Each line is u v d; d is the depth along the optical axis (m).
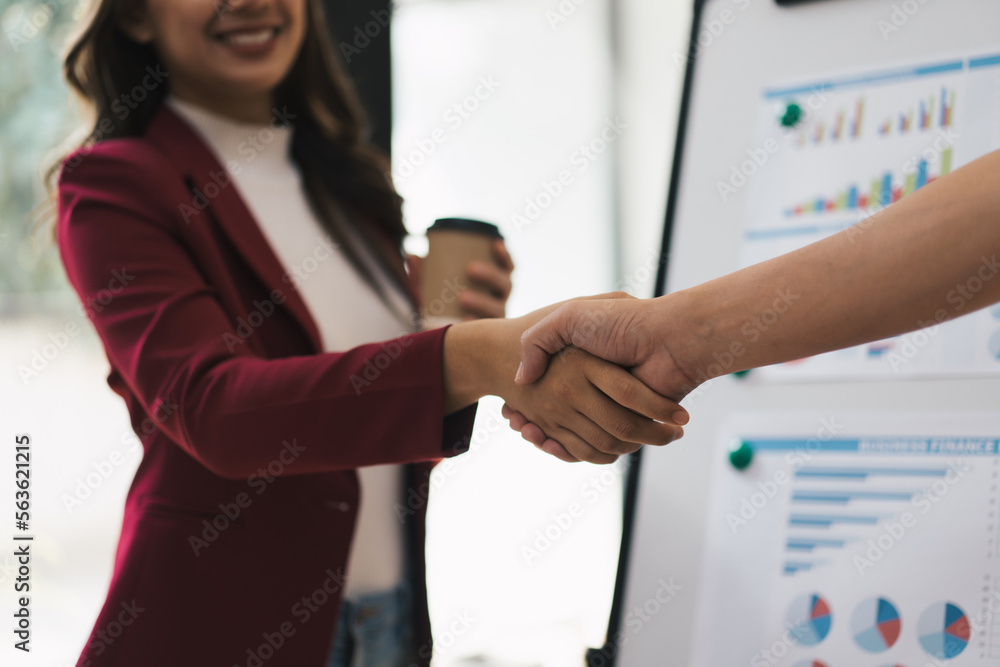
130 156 0.80
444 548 2.55
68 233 0.78
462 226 0.92
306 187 1.00
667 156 2.47
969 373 0.75
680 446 0.86
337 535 0.81
